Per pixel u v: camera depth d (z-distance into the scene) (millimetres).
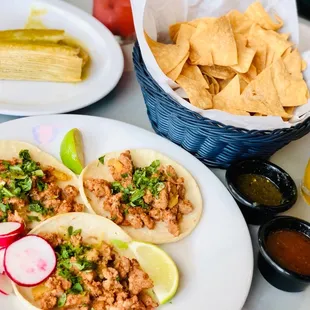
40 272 436
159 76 512
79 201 504
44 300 421
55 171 518
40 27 697
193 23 607
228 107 531
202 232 498
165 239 483
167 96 512
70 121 559
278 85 559
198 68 567
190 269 469
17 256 438
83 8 768
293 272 452
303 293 492
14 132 538
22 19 704
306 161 619
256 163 541
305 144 640
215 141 525
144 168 527
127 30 713
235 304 447
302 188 575
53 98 600
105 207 496
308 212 563
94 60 661
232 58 562
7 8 708
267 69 564
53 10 715
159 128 579
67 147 528
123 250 468
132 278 443
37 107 571
